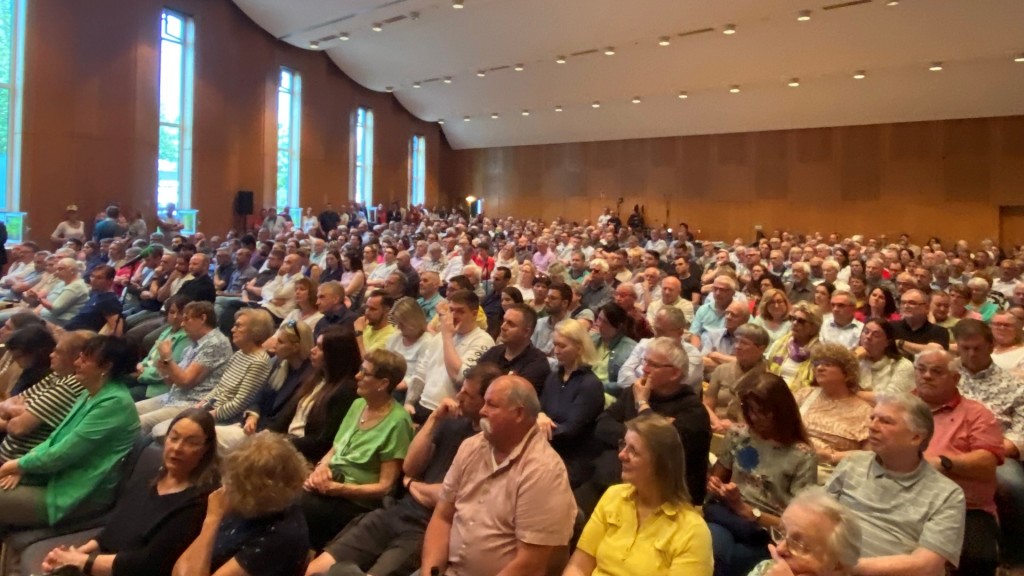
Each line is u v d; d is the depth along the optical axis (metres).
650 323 6.29
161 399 5.00
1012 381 3.88
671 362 3.48
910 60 14.52
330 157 20.25
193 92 15.66
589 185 23.98
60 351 3.70
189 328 4.96
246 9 16.77
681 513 2.49
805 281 7.96
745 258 10.65
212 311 5.03
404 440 3.58
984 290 7.09
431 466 3.43
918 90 16.91
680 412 3.45
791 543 2.10
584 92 19.50
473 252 10.30
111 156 13.52
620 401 4.06
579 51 16.56
